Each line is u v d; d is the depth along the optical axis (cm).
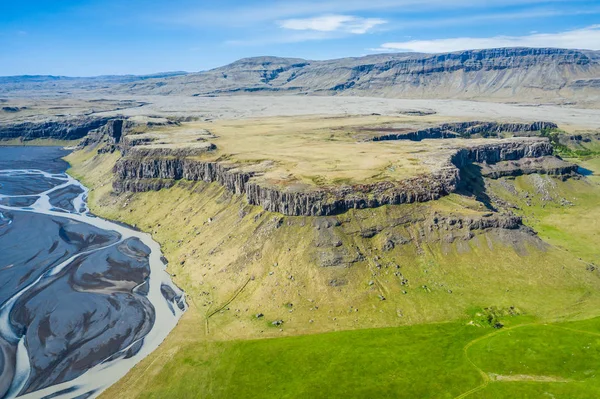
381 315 14875
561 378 11619
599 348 12675
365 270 16562
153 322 15425
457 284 16275
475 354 12775
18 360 13475
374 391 11531
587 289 16000
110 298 17138
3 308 16488
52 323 15425
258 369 12619
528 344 13038
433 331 14050
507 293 15850
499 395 11169
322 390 11650
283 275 16625
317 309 15262
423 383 11738
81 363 13288
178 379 12419
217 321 15188
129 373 12769
